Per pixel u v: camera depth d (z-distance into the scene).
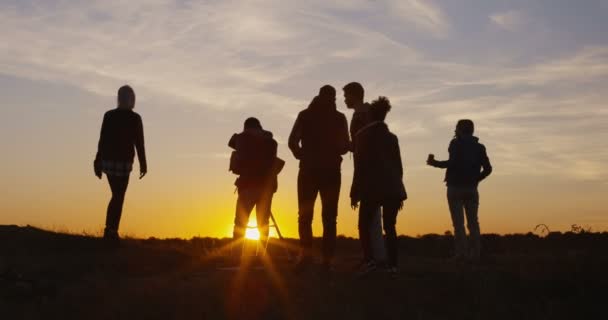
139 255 14.41
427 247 20.09
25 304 10.86
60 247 15.12
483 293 11.44
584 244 18.80
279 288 11.55
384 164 12.44
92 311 10.55
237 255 14.79
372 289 11.65
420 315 10.48
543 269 13.01
